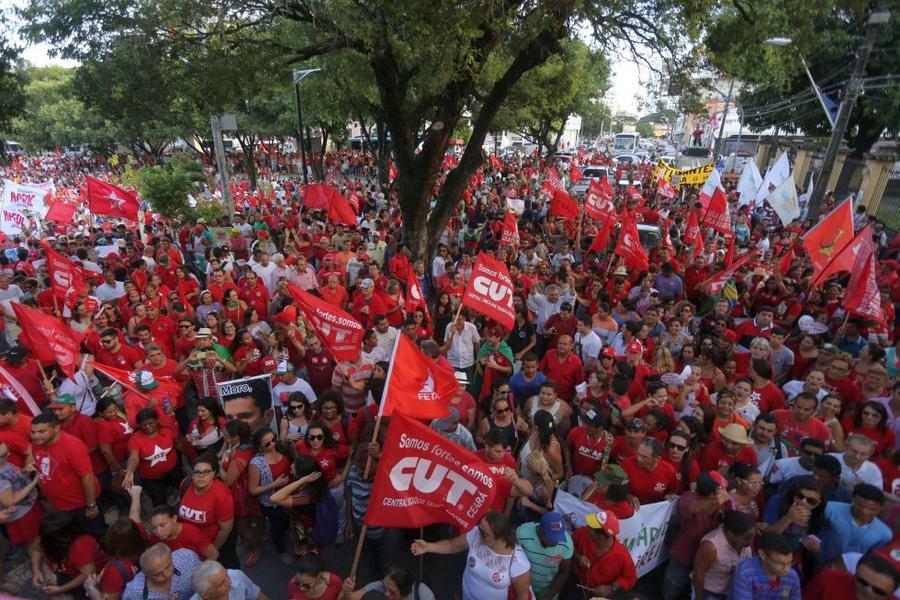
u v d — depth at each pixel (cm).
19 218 1773
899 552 363
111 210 1545
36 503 555
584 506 493
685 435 539
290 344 870
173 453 612
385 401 509
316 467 541
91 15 1088
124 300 999
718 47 1191
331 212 1628
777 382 796
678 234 1642
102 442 596
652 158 5747
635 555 509
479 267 759
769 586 399
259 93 1361
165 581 415
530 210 2277
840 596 392
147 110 1222
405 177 1249
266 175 4750
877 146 2548
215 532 497
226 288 1041
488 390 771
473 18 905
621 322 927
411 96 1956
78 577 477
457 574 579
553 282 995
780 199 1524
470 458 425
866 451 501
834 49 1980
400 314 1018
